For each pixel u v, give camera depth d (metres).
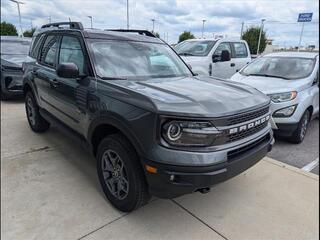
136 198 2.57
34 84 4.54
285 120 4.60
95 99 2.86
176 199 3.07
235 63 8.72
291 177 3.60
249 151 2.58
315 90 5.24
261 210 2.92
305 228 2.66
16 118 5.96
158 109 2.23
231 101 2.54
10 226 2.59
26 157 3.99
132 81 2.96
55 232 2.54
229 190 3.28
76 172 3.60
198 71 7.38
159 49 3.86
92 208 2.88
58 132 5.05
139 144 2.35
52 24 4.64
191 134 2.21
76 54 3.42
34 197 3.04
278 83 4.96
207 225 2.68
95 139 3.07
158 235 2.54
